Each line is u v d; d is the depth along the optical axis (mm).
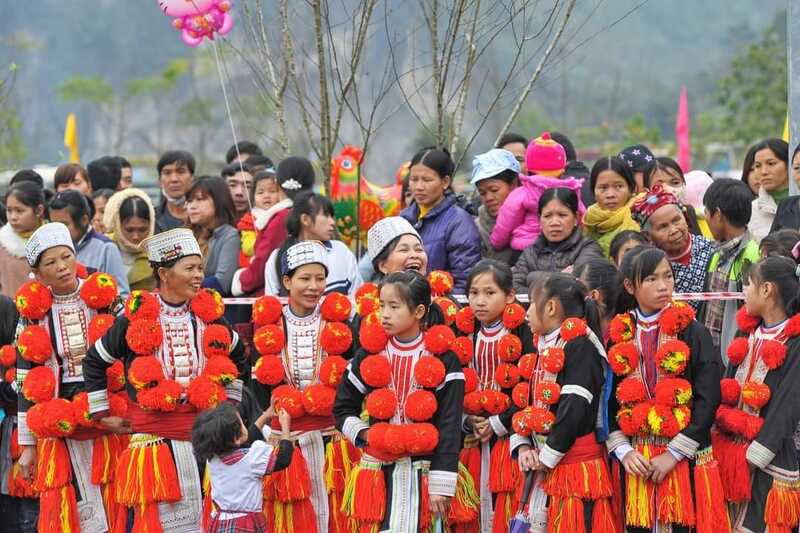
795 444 6293
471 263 7949
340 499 6871
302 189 8891
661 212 7469
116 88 69688
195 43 8344
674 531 6188
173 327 6680
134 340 6488
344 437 6910
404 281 6297
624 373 6227
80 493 6816
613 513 6344
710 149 37000
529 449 6348
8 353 7172
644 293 6246
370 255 7344
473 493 6672
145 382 6441
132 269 8969
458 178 28141
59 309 6879
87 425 6695
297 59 10359
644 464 6152
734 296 7066
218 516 6340
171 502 6578
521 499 6387
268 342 6809
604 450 6328
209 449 6258
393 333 6352
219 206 8930
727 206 7406
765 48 34312
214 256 8750
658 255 6238
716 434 6461
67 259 6816
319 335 6906
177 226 10094
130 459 6543
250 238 8898
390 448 6184
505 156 8492
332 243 7789
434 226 8078
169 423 6578
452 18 8656
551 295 6328
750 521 6305
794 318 6188
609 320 6582
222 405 6340
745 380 6391
